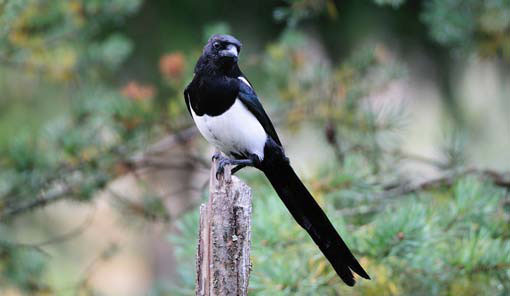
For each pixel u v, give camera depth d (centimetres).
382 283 755
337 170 895
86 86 1204
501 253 717
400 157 1039
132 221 1105
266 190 855
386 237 708
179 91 1103
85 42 1235
